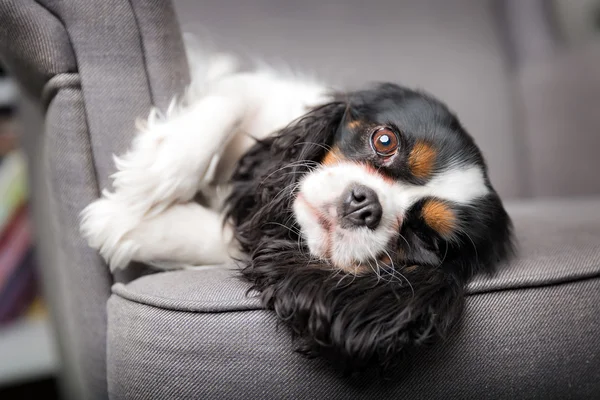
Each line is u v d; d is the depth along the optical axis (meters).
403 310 0.74
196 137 0.92
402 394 0.74
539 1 2.12
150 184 0.90
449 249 0.98
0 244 1.68
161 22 0.91
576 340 0.80
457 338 0.76
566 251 0.95
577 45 2.02
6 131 1.68
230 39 1.76
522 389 0.78
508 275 0.84
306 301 0.75
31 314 1.75
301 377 0.73
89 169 0.89
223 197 1.07
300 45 1.84
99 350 0.93
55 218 0.98
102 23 0.86
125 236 0.90
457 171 1.01
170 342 0.73
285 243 0.96
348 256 0.93
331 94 1.17
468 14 2.07
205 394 0.72
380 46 1.94
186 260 0.96
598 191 1.90
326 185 0.97
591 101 1.92
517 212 1.49
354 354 0.71
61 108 0.87
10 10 0.82
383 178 1.00
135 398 0.74
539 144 2.06
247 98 1.08
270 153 1.06
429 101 1.08
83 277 0.92
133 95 0.89
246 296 0.76
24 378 1.65
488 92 2.08
